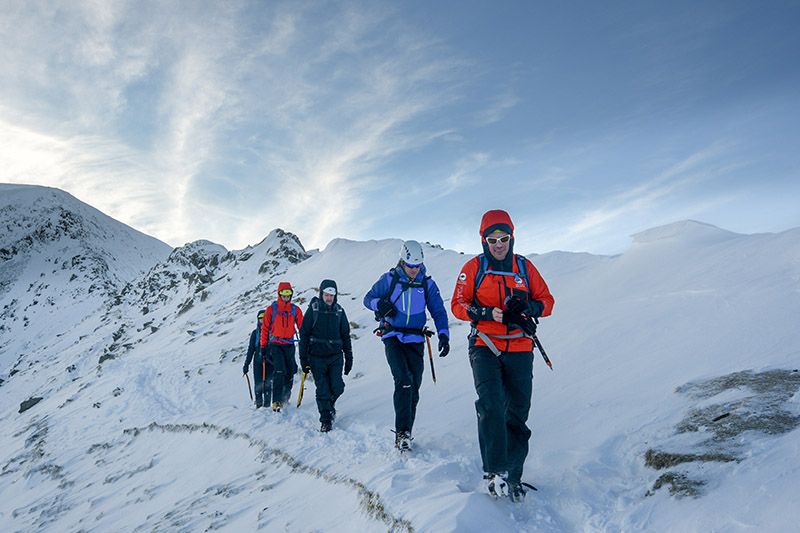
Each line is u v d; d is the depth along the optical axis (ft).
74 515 25.58
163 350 69.67
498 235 12.12
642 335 19.43
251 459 22.38
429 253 64.85
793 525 7.34
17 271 366.02
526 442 12.09
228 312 77.10
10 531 27.02
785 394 11.62
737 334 16.06
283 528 14.55
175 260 166.50
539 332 25.40
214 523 16.89
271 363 29.86
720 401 12.50
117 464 31.94
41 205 451.53
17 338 258.78
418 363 17.62
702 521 8.53
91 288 320.70
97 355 100.12
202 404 40.52
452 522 9.96
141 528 19.20
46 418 56.59
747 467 9.41
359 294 57.06
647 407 14.10
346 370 23.52
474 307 12.01
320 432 22.34
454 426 18.19
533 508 11.12
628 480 11.43
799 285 17.24
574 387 17.56
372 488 13.65
